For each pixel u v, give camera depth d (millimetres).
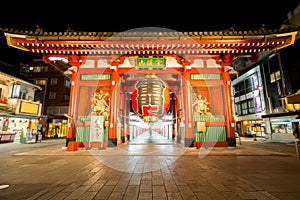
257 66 26375
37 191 3797
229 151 9602
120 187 4031
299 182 4406
